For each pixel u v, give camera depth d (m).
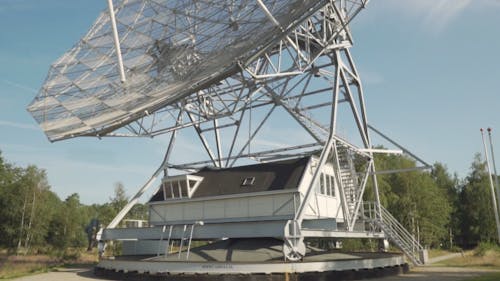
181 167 39.47
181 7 29.52
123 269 26.62
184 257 27.44
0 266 39.53
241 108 35.72
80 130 27.45
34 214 76.62
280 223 24.16
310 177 30.81
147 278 24.23
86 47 32.75
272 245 27.95
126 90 27.42
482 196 82.62
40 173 80.12
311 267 22.84
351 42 31.41
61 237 86.25
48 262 46.31
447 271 27.59
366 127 35.47
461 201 92.44
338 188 31.28
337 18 28.83
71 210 92.06
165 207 35.53
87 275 28.92
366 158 36.09
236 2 25.94
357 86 34.94
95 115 26.67
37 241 76.75
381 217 35.34
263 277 21.80
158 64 28.44
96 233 34.31
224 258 26.38
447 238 83.06
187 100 34.69
